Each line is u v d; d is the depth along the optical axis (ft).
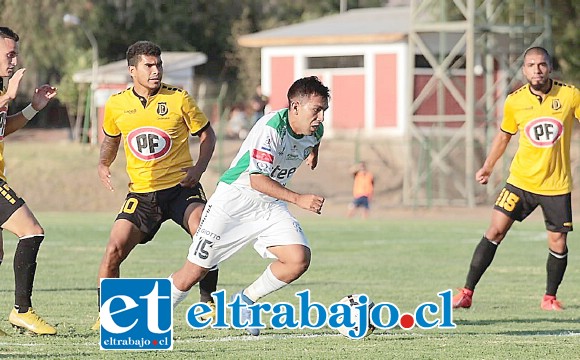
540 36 283.79
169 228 187.93
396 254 144.25
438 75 270.05
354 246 157.07
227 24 510.17
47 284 103.40
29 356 61.11
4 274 111.65
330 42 327.88
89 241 159.74
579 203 271.69
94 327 72.64
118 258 74.79
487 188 279.08
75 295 94.17
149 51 74.18
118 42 476.13
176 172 75.46
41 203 262.26
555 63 387.14
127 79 342.03
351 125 329.72
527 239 171.63
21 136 414.21
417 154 295.28
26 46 418.92
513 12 294.05
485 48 288.92
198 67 506.89
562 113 86.89
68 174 274.36
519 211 88.38
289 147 63.87
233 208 64.80
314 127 63.16
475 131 304.71
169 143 75.05
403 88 321.73
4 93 70.28
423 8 272.10
